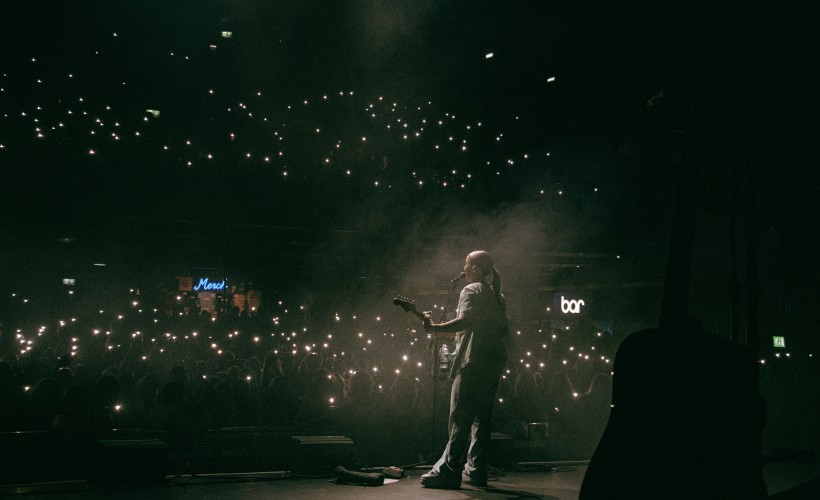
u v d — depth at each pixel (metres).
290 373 8.96
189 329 15.87
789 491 3.25
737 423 2.44
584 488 2.49
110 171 14.52
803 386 10.45
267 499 5.10
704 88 3.34
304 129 17.22
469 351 5.77
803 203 3.96
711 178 4.12
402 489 5.62
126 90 18.48
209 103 18.34
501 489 5.72
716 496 2.37
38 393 6.75
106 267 20.02
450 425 5.80
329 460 6.30
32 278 18.98
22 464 6.06
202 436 7.00
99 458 5.65
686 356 2.52
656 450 2.44
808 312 9.77
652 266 18.28
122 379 7.73
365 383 8.25
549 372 11.77
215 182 15.44
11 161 13.66
